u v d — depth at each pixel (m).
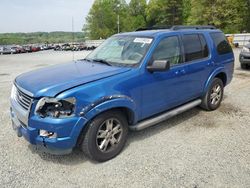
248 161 3.43
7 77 10.75
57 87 3.04
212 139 4.12
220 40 5.60
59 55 29.02
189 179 3.04
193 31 4.86
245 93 7.00
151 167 3.31
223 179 3.03
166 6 59.91
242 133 4.34
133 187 2.91
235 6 38.31
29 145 3.92
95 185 2.96
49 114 2.99
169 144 3.95
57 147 3.03
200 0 40.03
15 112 3.44
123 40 4.39
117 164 3.40
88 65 4.00
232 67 5.96
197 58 4.84
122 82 3.46
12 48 46.09
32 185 2.95
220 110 5.55
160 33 4.16
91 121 3.21
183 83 4.48
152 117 4.13
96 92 3.17
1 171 3.22
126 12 77.81
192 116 5.20
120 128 3.60
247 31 41.88
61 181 3.04
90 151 3.29
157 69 3.65
